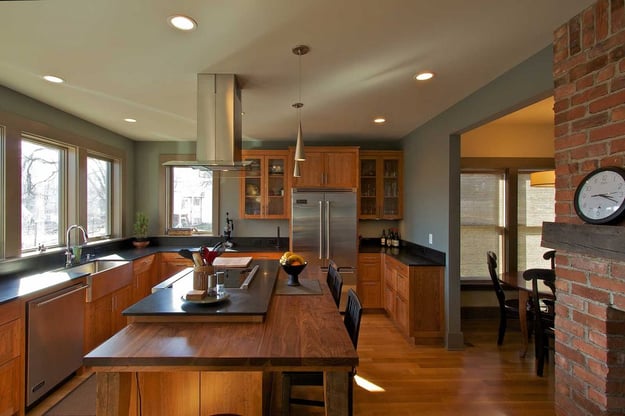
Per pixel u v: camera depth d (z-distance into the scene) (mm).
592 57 1562
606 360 1494
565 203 1724
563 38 1718
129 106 3057
